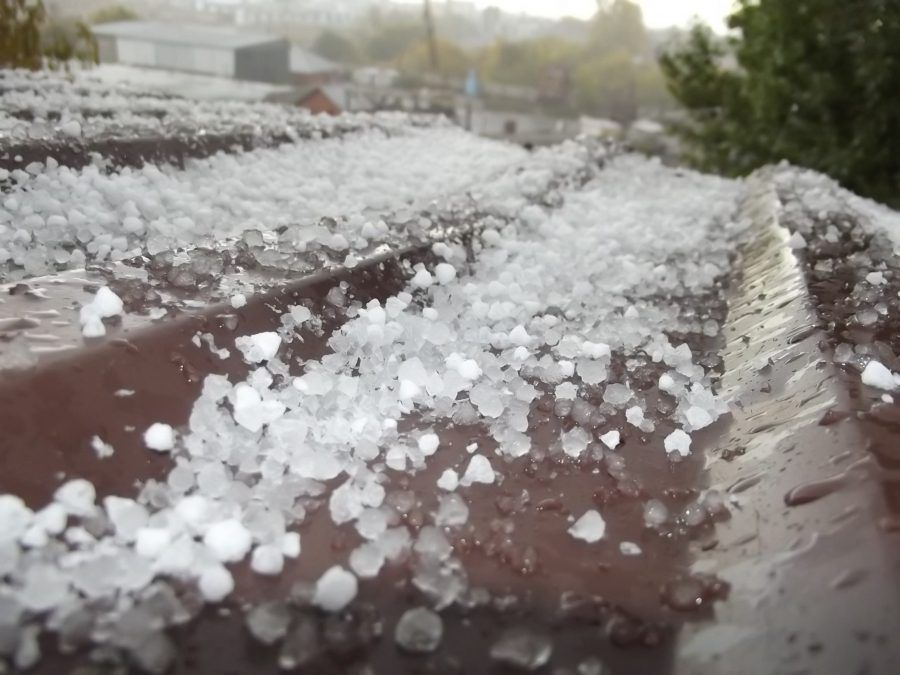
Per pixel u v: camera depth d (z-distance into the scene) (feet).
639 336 0.84
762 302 0.90
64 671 0.38
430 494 0.54
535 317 0.86
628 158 2.15
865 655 0.38
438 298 0.85
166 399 0.56
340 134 1.92
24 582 0.41
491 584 0.47
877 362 0.64
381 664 0.41
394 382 0.67
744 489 0.55
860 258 0.96
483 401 0.65
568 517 0.54
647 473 0.59
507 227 1.12
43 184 1.04
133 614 0.40
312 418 0.59
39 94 1.75
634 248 1.18
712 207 1.55
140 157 1.26
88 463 0.50
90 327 0.57
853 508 0.48
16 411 0.49
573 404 0.67
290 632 0.42
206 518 0.47
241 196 1.22
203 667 0.40
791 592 0.44
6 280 0.80
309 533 0.49
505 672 0.41
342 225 0.95
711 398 0.68
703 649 0.42
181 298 0.66
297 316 0.70
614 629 0.44
